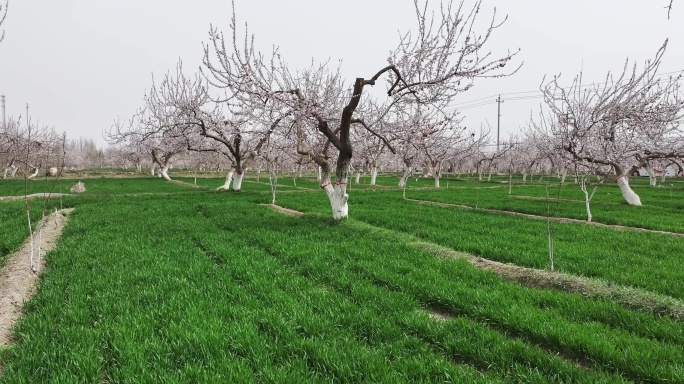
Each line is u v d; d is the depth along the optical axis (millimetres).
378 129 17594
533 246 12031
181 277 8672
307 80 18797
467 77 14648
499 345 5473
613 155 21047
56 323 6273
